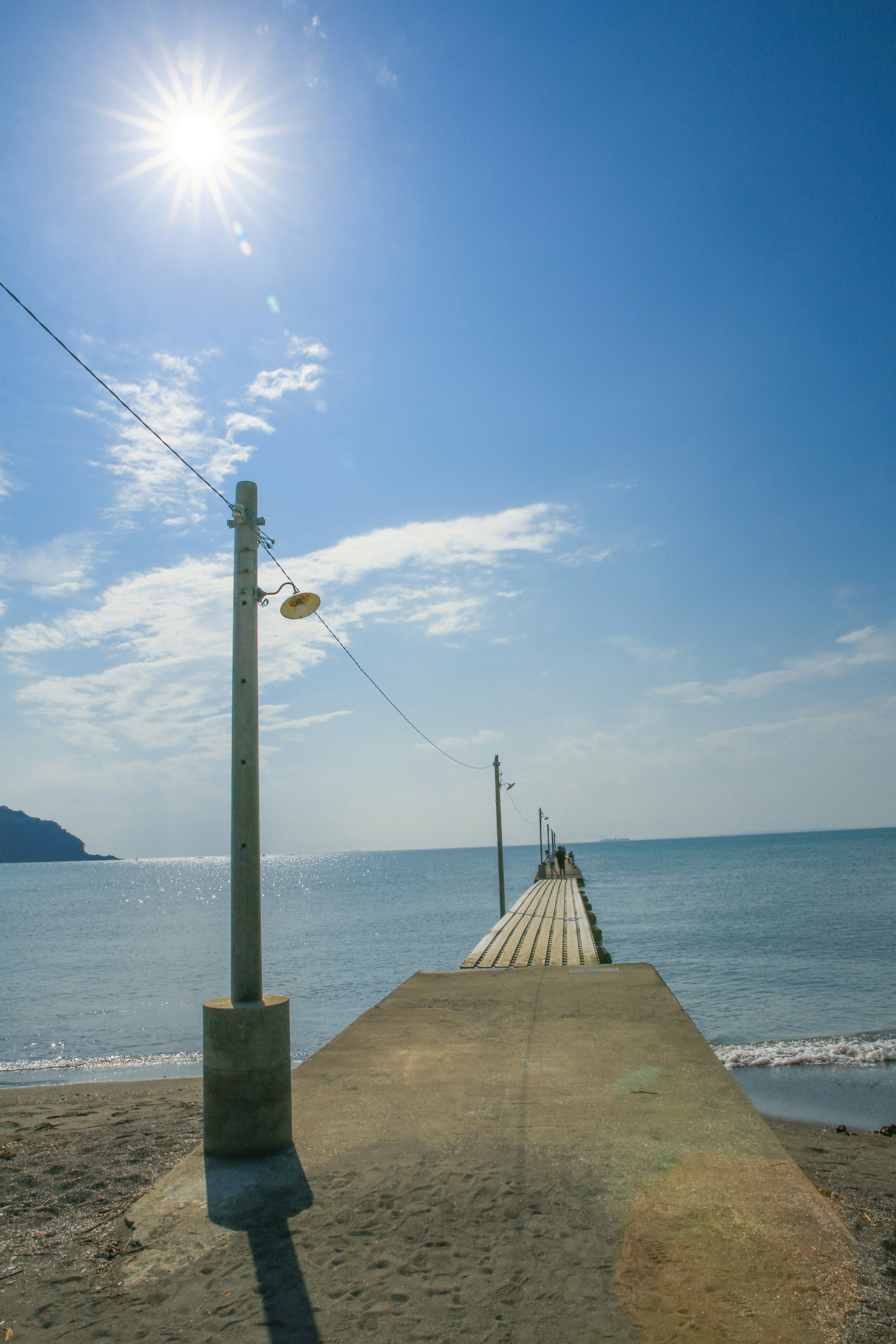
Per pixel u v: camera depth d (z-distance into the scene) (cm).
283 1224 398
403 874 13662
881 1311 312
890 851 13838
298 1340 302
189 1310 329
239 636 554
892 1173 739
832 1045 1541
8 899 9188
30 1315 335
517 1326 304
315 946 3472
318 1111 562
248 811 531
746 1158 462
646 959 2725
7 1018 2080
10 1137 795
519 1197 416
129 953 3622
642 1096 580
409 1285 336
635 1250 359
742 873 8481
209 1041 499
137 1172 627
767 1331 298
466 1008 923
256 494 584
